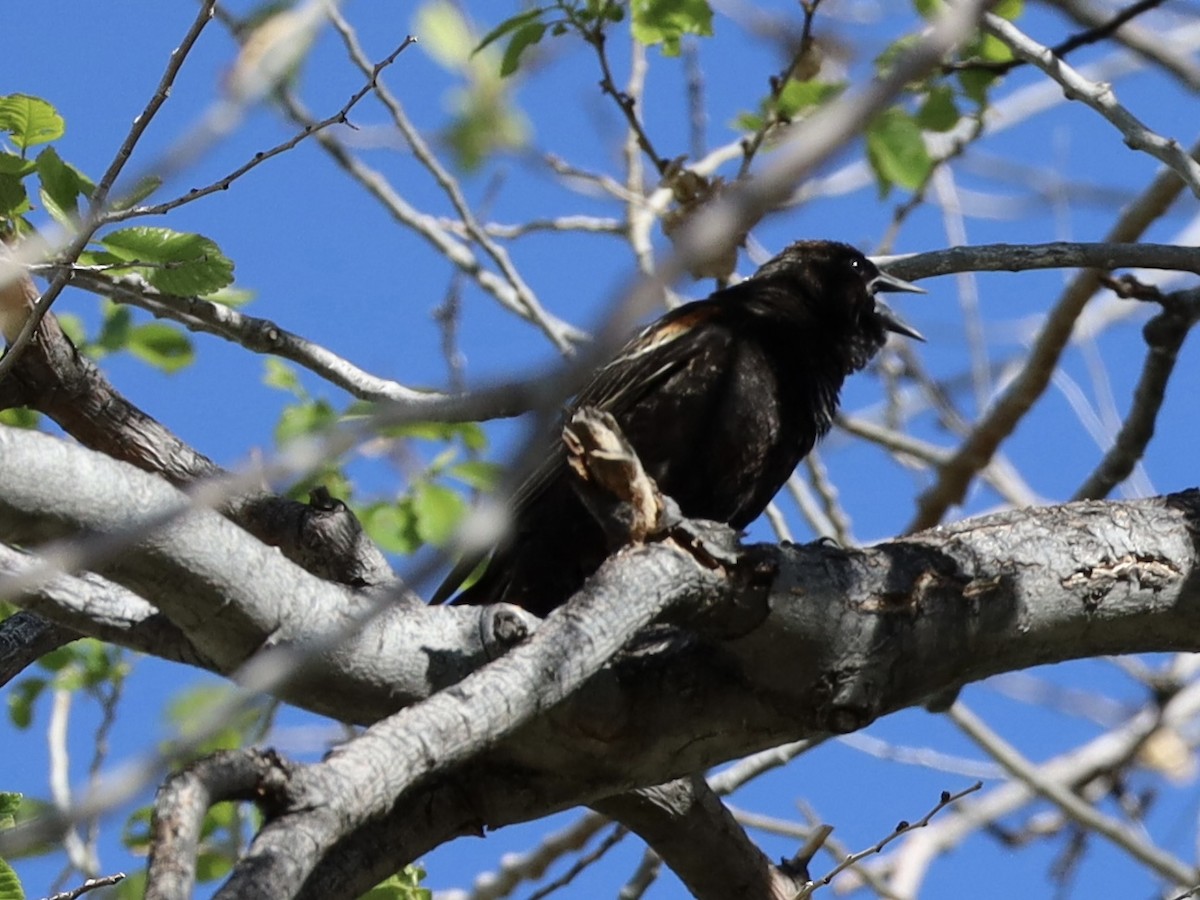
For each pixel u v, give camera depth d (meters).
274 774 6.09
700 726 8.11
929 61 3.47
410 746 6.49
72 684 12.98
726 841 9.28
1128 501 8.90
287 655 4.98
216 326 10.55
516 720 6.81
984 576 8.30
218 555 7.51
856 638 8.00
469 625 8.19
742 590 7.71
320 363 10.70
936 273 11.07
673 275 3.45
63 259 8.14
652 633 8.32
